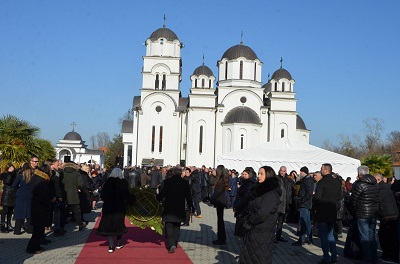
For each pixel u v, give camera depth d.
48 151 23.33
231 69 57.75
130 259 10.45
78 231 14.98
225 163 28.70
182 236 14.50
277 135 55.31
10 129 20.33
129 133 69.50
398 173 51.50
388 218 10.79
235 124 52.84
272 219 7.32
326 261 10.47
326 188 10.60
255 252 7.22
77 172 14.74
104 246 12.12
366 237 10.24
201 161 54.09
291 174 18.72
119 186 11.31
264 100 60.09
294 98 55.81
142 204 12.09
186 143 55.22
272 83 59.03
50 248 11.67
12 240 12.64
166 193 11.62
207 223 18.30
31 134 21.23
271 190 7.30
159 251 11.59
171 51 57.59
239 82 57.44
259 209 7.14
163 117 55.12
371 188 10.27
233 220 19.75
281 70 58.84
